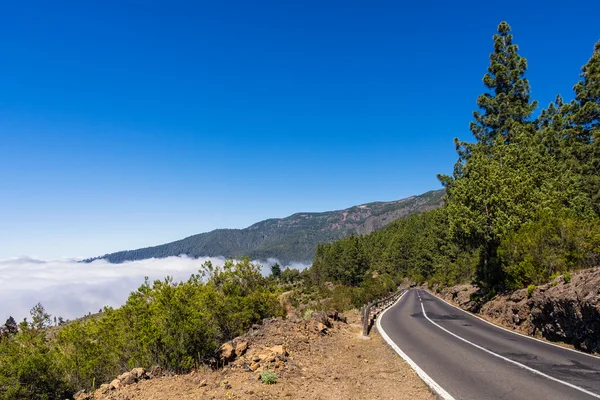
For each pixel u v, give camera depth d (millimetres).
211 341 8898
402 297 45938
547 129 34375
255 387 6758
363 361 9938
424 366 9258
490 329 16547
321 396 6727
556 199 22438
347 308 30641
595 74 33406
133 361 8789
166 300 8602
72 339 9805
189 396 6172
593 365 9305
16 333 9773
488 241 23594
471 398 6688
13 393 7355
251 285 15672
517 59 38000
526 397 6750
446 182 37406
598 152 30047
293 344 10539
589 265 15516
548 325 13422
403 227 127312
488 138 38344
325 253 125812
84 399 6547
